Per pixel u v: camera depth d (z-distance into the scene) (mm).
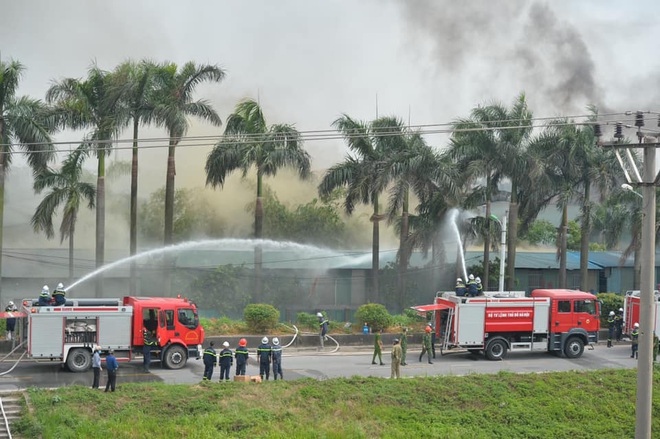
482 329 41500
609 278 70938
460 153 53219
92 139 50000
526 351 45469
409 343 46750
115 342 36094
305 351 43906
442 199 53562
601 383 36531
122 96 49281
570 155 53219
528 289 66938
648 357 24266
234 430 28406
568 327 42844
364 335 46062
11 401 29562
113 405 29516
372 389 33406
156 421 28297
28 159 47875
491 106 53000
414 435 29141
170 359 37344
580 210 55875
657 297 44500
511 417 32094
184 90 51719
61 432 26484
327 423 29562
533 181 52781
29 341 34875
